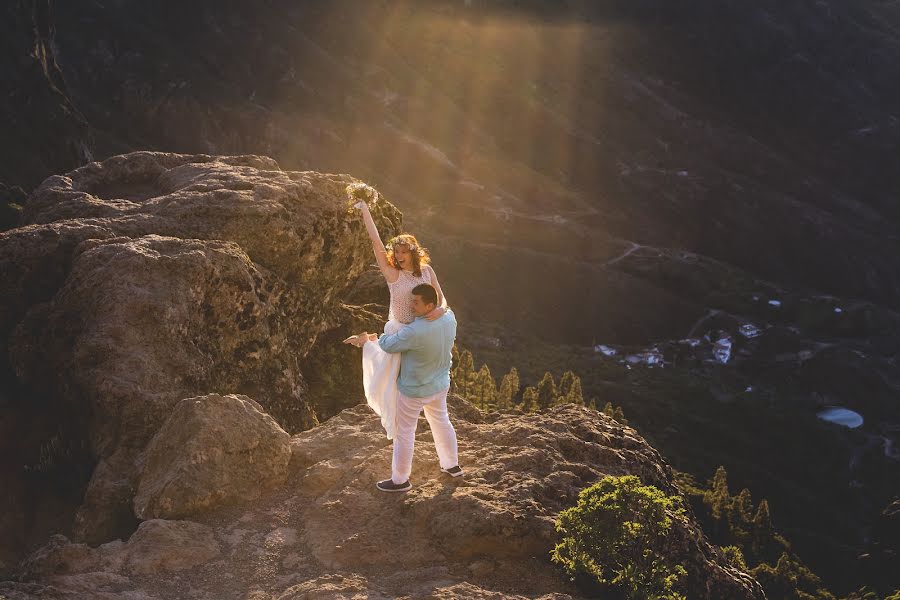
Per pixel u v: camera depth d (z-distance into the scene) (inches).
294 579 267.6
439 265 5201.8
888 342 5275.6
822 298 5536.4
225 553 281.1
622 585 269.4
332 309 559.8
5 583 244.4
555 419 374.0
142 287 398.6
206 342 418.6
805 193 7076.8
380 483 305.3
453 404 409.1
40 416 406.0
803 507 2989.7
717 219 6368.1
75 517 333.1
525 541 276.5
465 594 249.0
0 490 364.2
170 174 566.3
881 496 3452.3
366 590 251.4
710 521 1807.3
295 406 464.1
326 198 526.6
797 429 3838.6
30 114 1983.3
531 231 5777.6
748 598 310.8
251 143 5610.2
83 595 247.3
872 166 7578.7
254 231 483.8
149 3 5890.8
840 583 2182.6
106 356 379.6
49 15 2369.6
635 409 3580.2
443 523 281.9
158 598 254.7
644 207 6437.0
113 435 368.8
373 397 300.8
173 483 302.0
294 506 309.3
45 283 438.9
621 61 7755.9
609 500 267.0
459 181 6087.6
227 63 5954.7
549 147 6727.4
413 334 283.9
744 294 5467.5
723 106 7859.3
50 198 525.7
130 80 5374.0
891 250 6427.2
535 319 4997.5
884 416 4576.8
